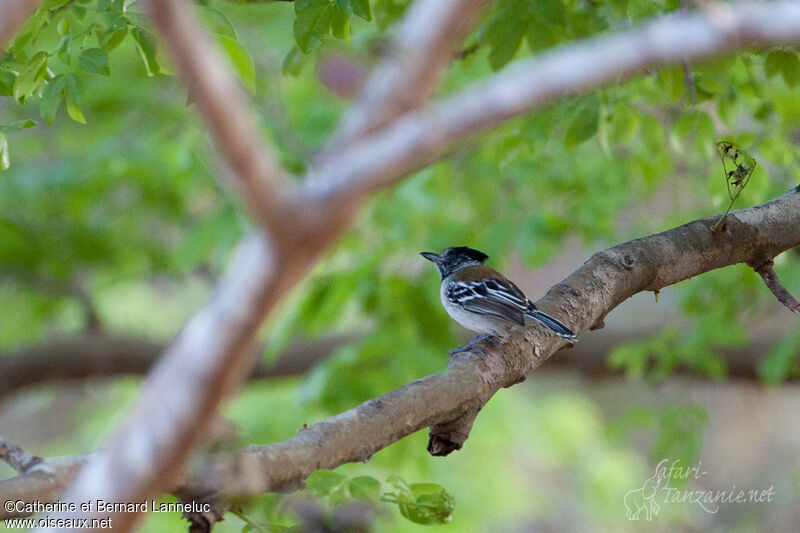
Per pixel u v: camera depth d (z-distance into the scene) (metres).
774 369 13.45
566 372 18.03
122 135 14.80
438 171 13.62
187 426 3.06
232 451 5.08
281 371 16.42
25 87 7.01
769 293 13.33
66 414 23.61
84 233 15.69
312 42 7.29
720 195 9.56
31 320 17.11
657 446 13.57
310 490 6.65
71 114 7.23
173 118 14.35
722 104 9.61
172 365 3.06
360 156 2.81
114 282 17.17
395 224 13.93
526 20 8.48
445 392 6.14
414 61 3.08
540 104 3.03
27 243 15.18
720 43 2.97
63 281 17.12
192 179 14.16
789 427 24.67
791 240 7.95
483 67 12.97
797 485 16.08
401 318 12.93
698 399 25.34
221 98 2.58
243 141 2.63
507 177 14.12
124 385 18.66
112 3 7.22
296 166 12.41
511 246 14.17
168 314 21.42
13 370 17.11
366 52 5.11
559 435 18.56
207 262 18.58
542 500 20.27
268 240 2.80
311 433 5.51
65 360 17.34
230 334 2.93
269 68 13.33
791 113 12.45
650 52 2.98
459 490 15.64
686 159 12.32
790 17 2.94
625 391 24.44
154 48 7.22
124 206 16.34
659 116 11.66
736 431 25.00
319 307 12.62
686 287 14.21
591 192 13.69
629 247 7.85
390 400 5.89
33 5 3.67
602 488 18.62
